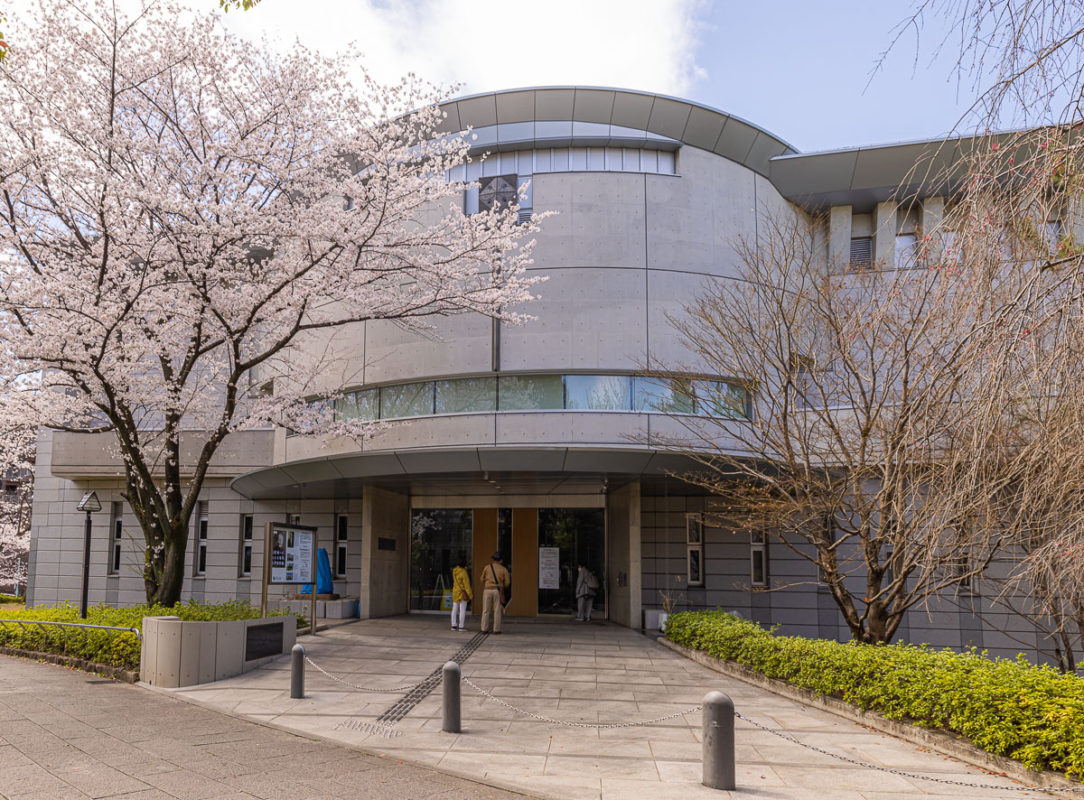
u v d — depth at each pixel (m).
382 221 14.03
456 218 17.05
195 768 7.18
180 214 13.37
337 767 7.38
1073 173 4.60
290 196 14.89
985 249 5.06
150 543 15.16
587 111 19.06
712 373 17.48
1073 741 6.80
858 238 20.75
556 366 17.91
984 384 4.98
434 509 23.20
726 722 7.04
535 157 19.39
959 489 6.26
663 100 18.70
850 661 9.85
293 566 16.89
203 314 14.20
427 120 15.76
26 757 7.39
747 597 19.83
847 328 12.10
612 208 18.44
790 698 11.02
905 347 9.30
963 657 9.40
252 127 14.13
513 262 16.41
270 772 7.13
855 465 11.71
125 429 14.54
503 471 17.36
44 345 12.69
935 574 12.71
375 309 15.52
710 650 13.67
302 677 10.63
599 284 18.12
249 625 12.81
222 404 17.83
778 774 7.48
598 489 21.27
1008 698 7.66
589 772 7.44
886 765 7.77
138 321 14.02
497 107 19.17
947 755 8.10
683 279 18.31
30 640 14.77
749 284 15.61
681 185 18.75
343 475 18.75
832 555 11.80
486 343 18.30
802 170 19.73
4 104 12.85
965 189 5.21
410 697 10.83
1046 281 4.74
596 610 22.02
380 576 21.25
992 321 4.77
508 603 22.28
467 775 7.24
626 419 17.55
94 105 13.47
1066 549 5.55
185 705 10.15
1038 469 6.05
